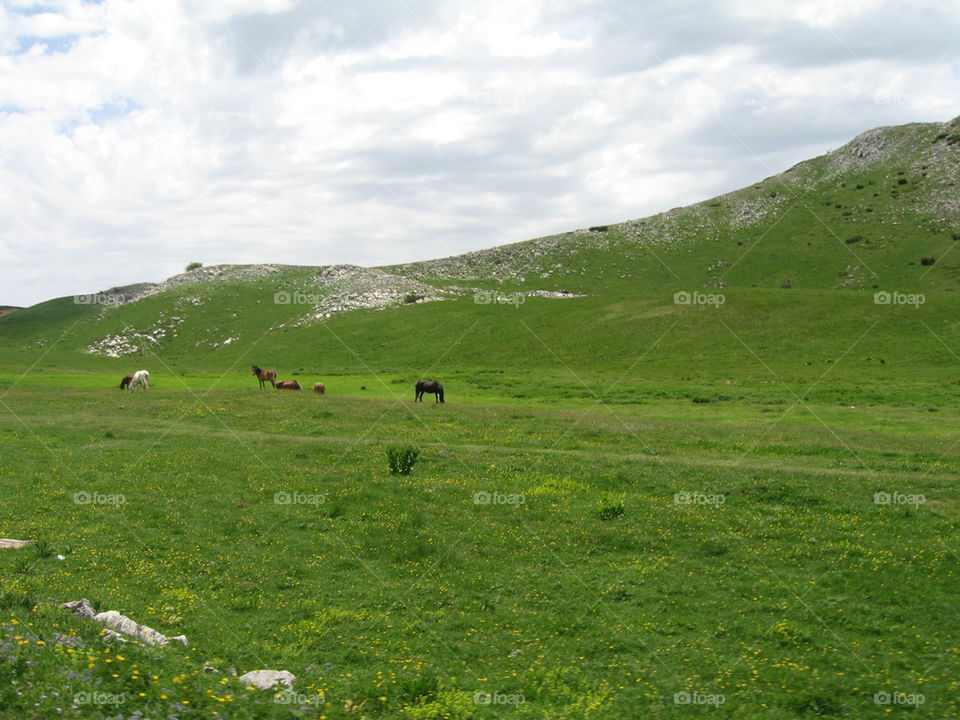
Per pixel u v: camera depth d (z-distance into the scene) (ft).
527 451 121.29
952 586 66.74
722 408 185.16
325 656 53.21
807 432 140.26
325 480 100.48
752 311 355.97
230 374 327.26
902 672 52.11
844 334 310.45
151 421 146.10
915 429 149.69
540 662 53.31
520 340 371.15
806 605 63.52
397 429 140.97
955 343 282.97
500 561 74.08
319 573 70.03
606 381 251.19
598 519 85.61
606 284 634.43
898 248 593.83
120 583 63.82
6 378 260.42
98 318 583.99
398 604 63.77
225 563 70.79
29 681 34.19
